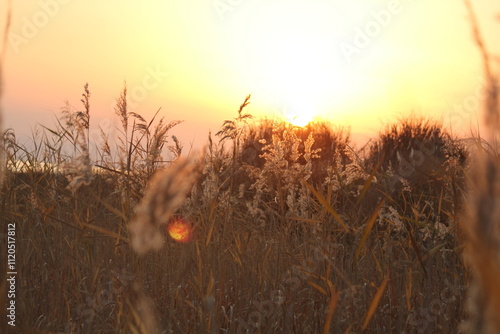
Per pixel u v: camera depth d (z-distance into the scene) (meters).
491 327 0.48
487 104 0.50
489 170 0.50
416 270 3.04
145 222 0.64
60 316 2.79
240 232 3.69
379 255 3.36
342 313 2.54
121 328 2.53
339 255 3.25
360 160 3.46
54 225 3.38
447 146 3.35
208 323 2.41
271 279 3.11
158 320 2.51
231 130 3.34
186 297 2.86
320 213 3.28
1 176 1.61
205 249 2.98
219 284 2.88
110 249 3.04
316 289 2.89
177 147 3.14
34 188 3.53
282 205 3.44
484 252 0.49
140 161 3.12
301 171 3.41
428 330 2.63
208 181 3.26
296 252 3.32
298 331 2.67
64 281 2.93
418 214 3.42
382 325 2.75
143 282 2.73
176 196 0.65
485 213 0.49
